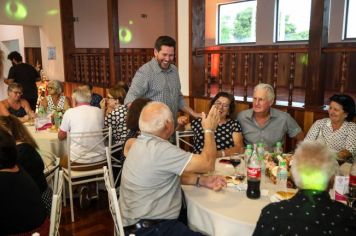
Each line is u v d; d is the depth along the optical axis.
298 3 6.79
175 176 1.76
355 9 6.00
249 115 2.77
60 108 3.83
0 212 1.56
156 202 1.72
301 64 6.48
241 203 1.66
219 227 1.54
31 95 5.59
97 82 6.18
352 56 5.91
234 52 3.79
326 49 3.09
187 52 4.12
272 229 1.12
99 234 2.76
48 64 7.07
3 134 1.67
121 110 3.24
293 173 1.19
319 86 3.18
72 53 6.60
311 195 1.12
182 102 3.15
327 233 1.05
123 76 5.70
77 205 3.32
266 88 2.63
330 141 2.51
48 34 6.84
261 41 7.48
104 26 8.05
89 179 3.12
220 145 2.67
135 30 8.59
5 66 8.23
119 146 2.91
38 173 2.09
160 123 1.75
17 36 8.09
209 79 4.11
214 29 8.53
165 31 9.16
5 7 6.09
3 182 1.59
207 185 1.86
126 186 1.79
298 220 1.09
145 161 1.70
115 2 5.49
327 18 3.09
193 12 3.98
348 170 2.11
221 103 2.65
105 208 3.25
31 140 2.21
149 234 1.65
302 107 3.22
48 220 1.80
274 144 2.76
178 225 1.71
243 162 2.26
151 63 2.86
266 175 1.98
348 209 1.11
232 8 8.11
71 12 6.52
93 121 3.11
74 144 3.07
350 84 6.00
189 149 3.61
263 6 7.30
